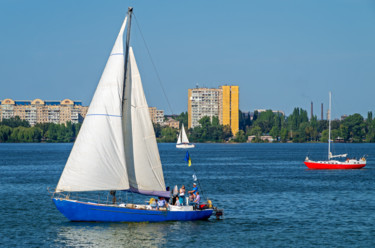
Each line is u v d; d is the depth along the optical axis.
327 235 57.41
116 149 57.53
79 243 52.44
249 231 58.84
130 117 58.88
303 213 70.69
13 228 59.06
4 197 85.38
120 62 57.94
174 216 61.25
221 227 60.47
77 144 57.22
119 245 51.88
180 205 62.28
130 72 58.88
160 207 60.62
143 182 59.34
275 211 72.25
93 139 57.09
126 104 58.81
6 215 67.38
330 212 71.56
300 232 58.78
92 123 57.28
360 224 63.22
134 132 59.00
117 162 57.53
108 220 59.09
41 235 55.56
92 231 56.47
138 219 59.69
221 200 83.38
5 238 54.59
